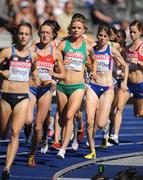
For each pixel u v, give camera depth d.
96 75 23.23
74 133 24.33
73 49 22.14
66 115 21.89
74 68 22.03
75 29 22.03
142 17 46.44
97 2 44.22
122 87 23.97
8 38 42.06
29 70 19.23
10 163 18.89
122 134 29.61
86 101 22.77
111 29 24.41
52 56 21.41
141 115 25.89
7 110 19.14
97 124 23.19
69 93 22.00
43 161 22.19
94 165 21.83
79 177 19.78
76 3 45.00
